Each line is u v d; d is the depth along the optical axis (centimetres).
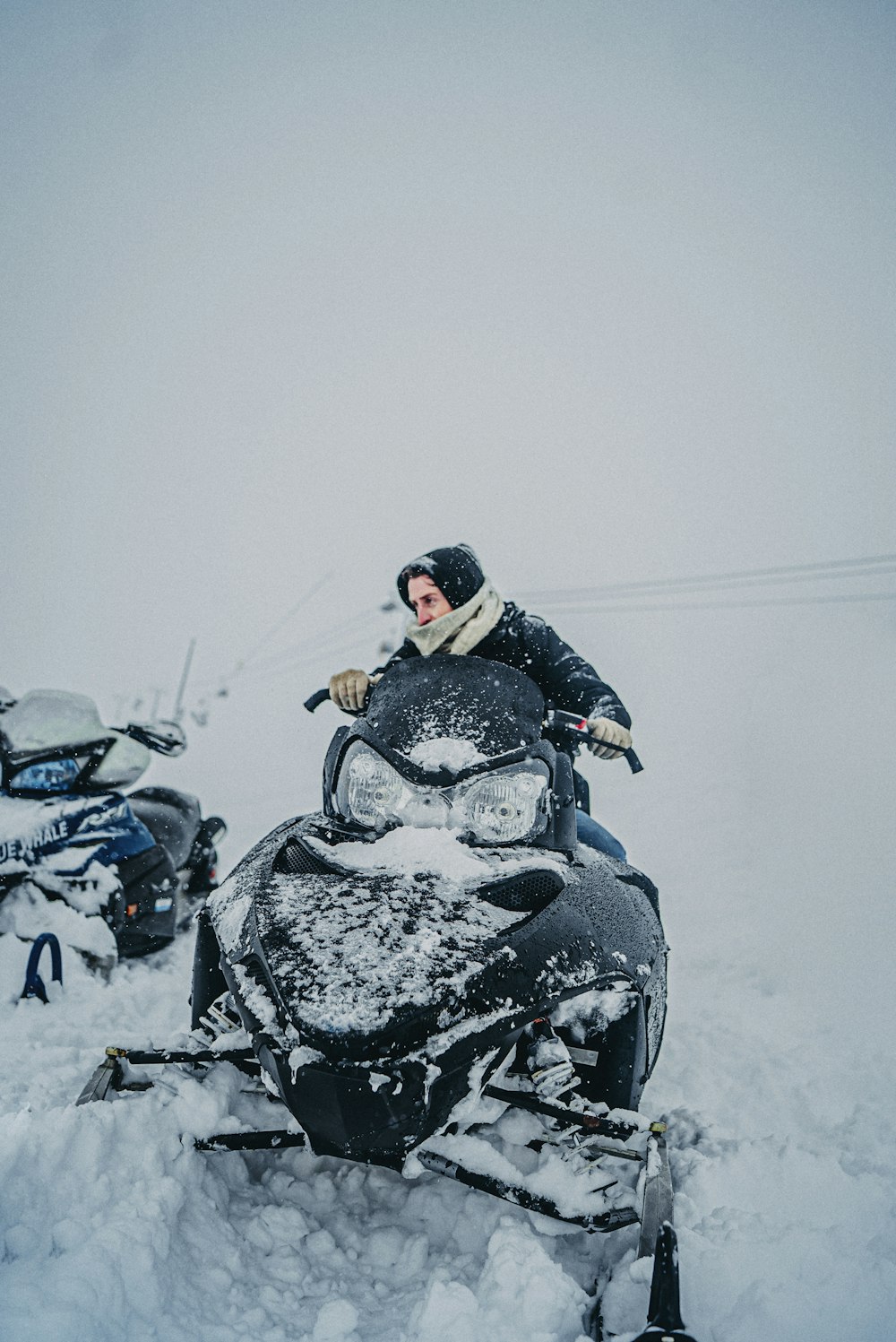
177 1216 254
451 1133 262
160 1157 266
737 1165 292
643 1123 257
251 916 272
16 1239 231
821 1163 296
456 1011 240
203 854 600
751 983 496
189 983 482
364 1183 289
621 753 346
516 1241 244
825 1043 412
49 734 477
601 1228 243
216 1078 289
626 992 273
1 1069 347
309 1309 239
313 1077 236
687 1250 247
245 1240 260
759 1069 384
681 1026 441
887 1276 239
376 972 242
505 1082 276
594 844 362
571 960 261
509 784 299
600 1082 272
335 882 277
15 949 445
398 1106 235
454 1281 243
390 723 321
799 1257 246
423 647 385
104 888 469
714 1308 232
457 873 276
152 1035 394
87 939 453
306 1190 285
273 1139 274
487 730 316
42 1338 200
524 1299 225
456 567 386
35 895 459
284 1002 241
